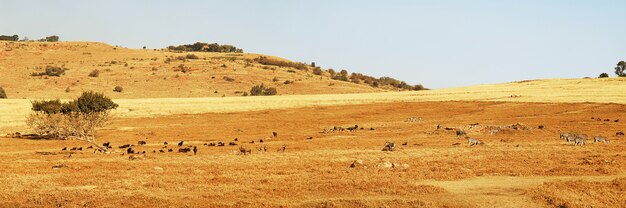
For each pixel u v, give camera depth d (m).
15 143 71.50
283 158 47.09
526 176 33.59
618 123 77.38
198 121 96.69
